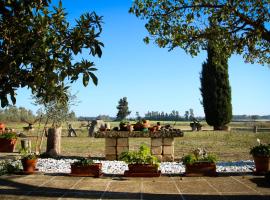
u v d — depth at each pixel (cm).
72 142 2694
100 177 1122
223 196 860
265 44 1186
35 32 497
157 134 1559
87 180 1073
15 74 490
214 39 1128
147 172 1120
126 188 959
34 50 484
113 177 1120
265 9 1034
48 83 520
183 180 1063
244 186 967
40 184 1014
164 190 932
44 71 512
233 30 1080
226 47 1133
